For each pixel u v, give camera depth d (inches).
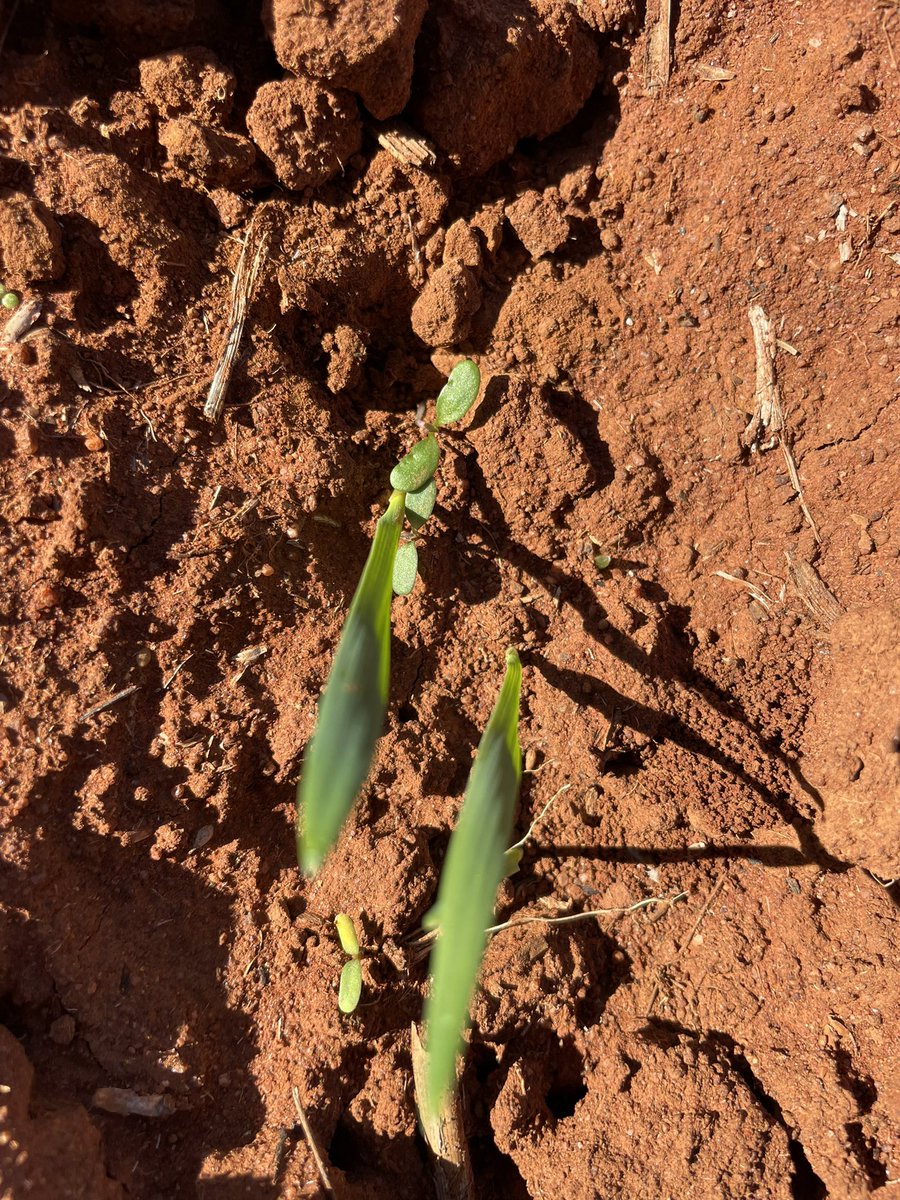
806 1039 6.3
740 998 6.5
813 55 6.9
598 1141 6.1
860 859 6.9
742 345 7.5
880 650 7.1
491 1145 6.4
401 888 6.5
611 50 7.5
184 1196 5.8
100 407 6.3
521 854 6.9
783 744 7.4
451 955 3.2
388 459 7.4
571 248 7.7
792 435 7.5
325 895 6.6
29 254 6.1
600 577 7.6
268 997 6.4
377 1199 6.0
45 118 6.3
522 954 6.6
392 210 7.3
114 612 6.2
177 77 6.6
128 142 6.6
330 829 3.9
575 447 7.3
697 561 7.7
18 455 6.1
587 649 7.3
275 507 6.7
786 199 7.1
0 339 6.2
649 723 7.2
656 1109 6.1
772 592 7.6
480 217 7.5
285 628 6.7
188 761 6.3
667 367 7.7
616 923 6.9
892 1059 6.1
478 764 4.1
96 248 6.4
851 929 6.6
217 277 6.8
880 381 7.2
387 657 4.4
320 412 7.0
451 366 7.7
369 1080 6.3
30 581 6.1
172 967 6.2
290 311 7.0
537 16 7.1
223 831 6.5
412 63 6.8
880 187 6.9
